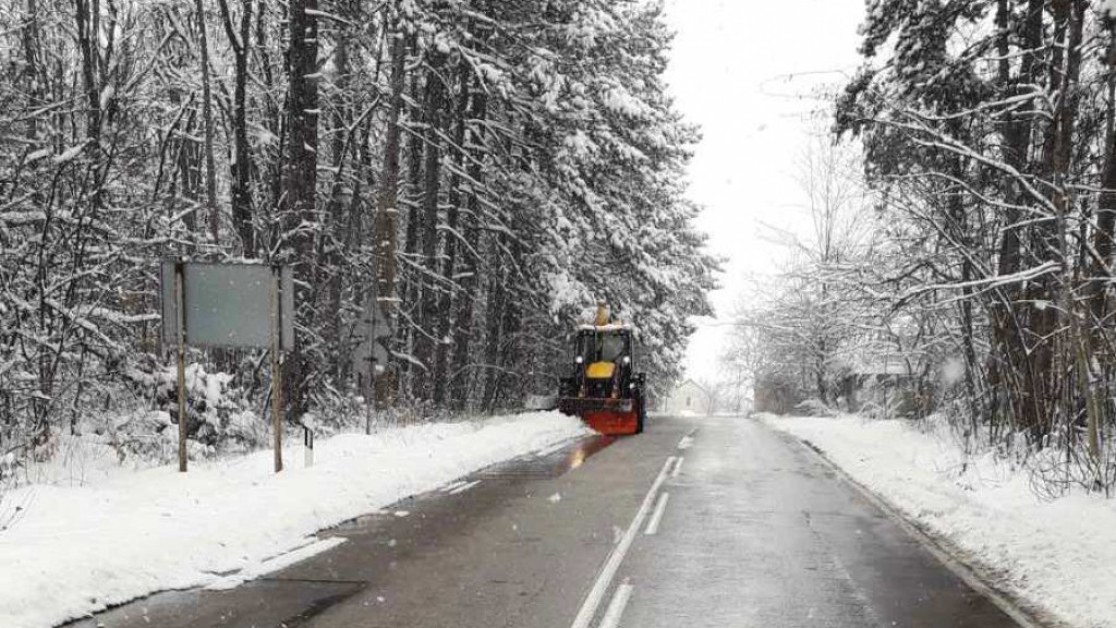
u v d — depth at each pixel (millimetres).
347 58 28000
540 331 39188
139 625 6715
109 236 16562
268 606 7281
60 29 21656
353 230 31016
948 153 17125
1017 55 15797
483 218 31969
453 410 30891
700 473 17031
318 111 20250
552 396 36469
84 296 16047
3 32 18359
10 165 15656
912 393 28016
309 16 20438
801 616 7160
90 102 18234
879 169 18812
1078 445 12922
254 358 21703
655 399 59531
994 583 8312
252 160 26344
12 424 14125
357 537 10297
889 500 13648
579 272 33156
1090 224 12336
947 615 7238
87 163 15891
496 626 6801
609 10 30641
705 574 8609
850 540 10414
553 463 18578
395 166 24078
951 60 17859
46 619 6539
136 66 23125
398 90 24094
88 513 9828
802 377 45156
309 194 20297
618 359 29359
